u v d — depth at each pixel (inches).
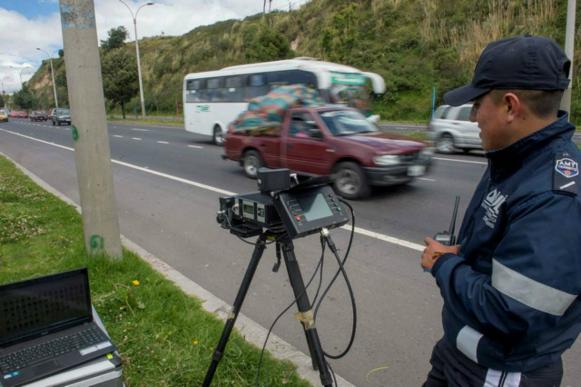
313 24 1690.5
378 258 202.8
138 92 1676.9
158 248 222.7
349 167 309.0
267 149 374.3
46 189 352.2
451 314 61.5
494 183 58.5
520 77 51.5
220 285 177.5
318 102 517.0
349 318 148.8
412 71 1213.7
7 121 1891.0
